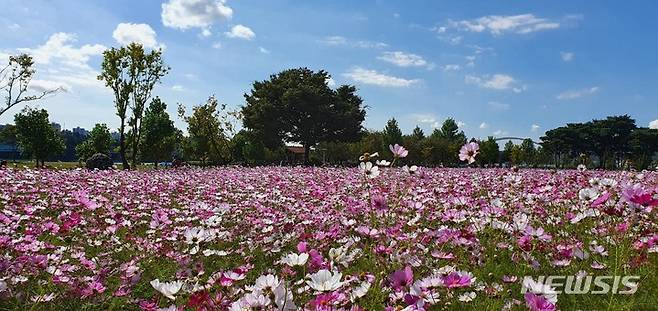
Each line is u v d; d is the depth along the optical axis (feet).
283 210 24.48
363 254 12.42
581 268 13.07
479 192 27.43
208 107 143.74
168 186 38.14
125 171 61.93
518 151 145.48
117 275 14.03
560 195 22.98
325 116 182.70
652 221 16.46
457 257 13.16
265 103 182.09
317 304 7.41
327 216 20.72
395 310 7.80
